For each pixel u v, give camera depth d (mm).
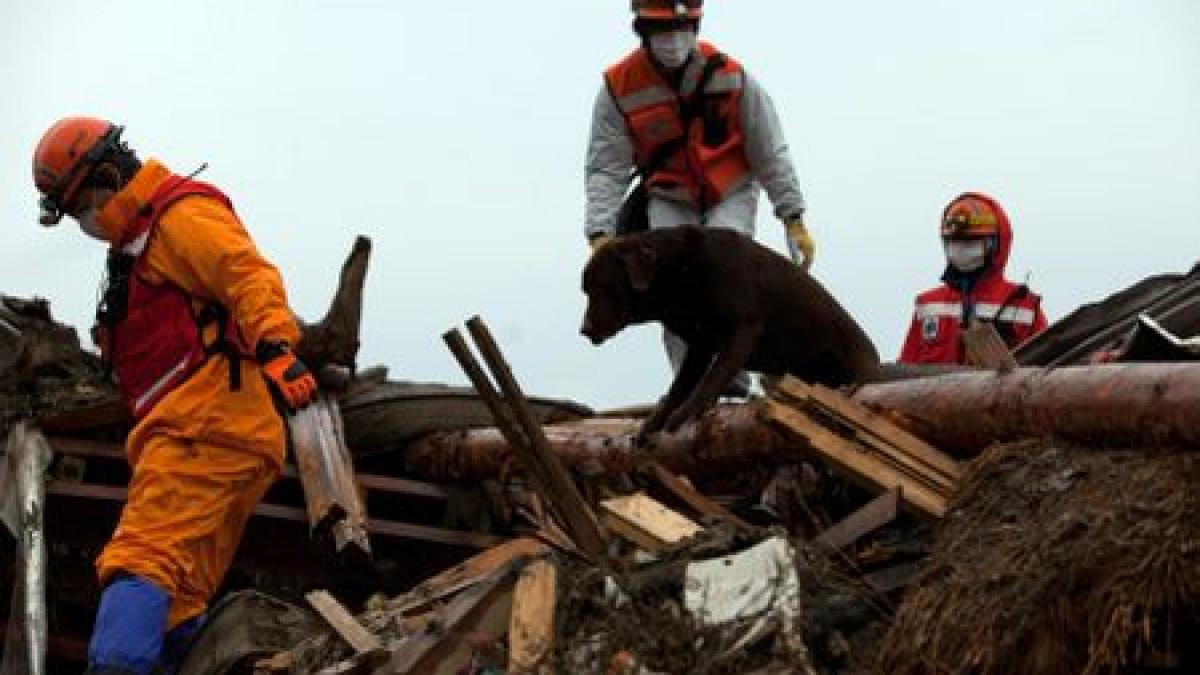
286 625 6926
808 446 5898
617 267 7453
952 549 5340
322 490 7609
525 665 5461
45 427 8312
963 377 5973
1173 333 8094
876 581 5516
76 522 8516
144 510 6375
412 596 6840
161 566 6332
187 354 6422
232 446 6406
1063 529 4984
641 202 9508
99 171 6484
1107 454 5324
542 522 7805
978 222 9578
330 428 8062
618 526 5977
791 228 9297
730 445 6770
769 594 5312
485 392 6059
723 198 9305
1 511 8086
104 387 8430
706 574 5449
